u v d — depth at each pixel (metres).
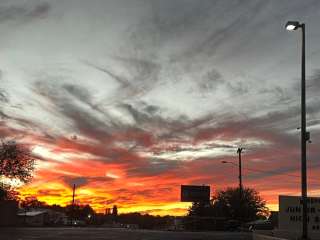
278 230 28.92
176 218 90.31
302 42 25.39
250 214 88.69
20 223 71.50
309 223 28.61
